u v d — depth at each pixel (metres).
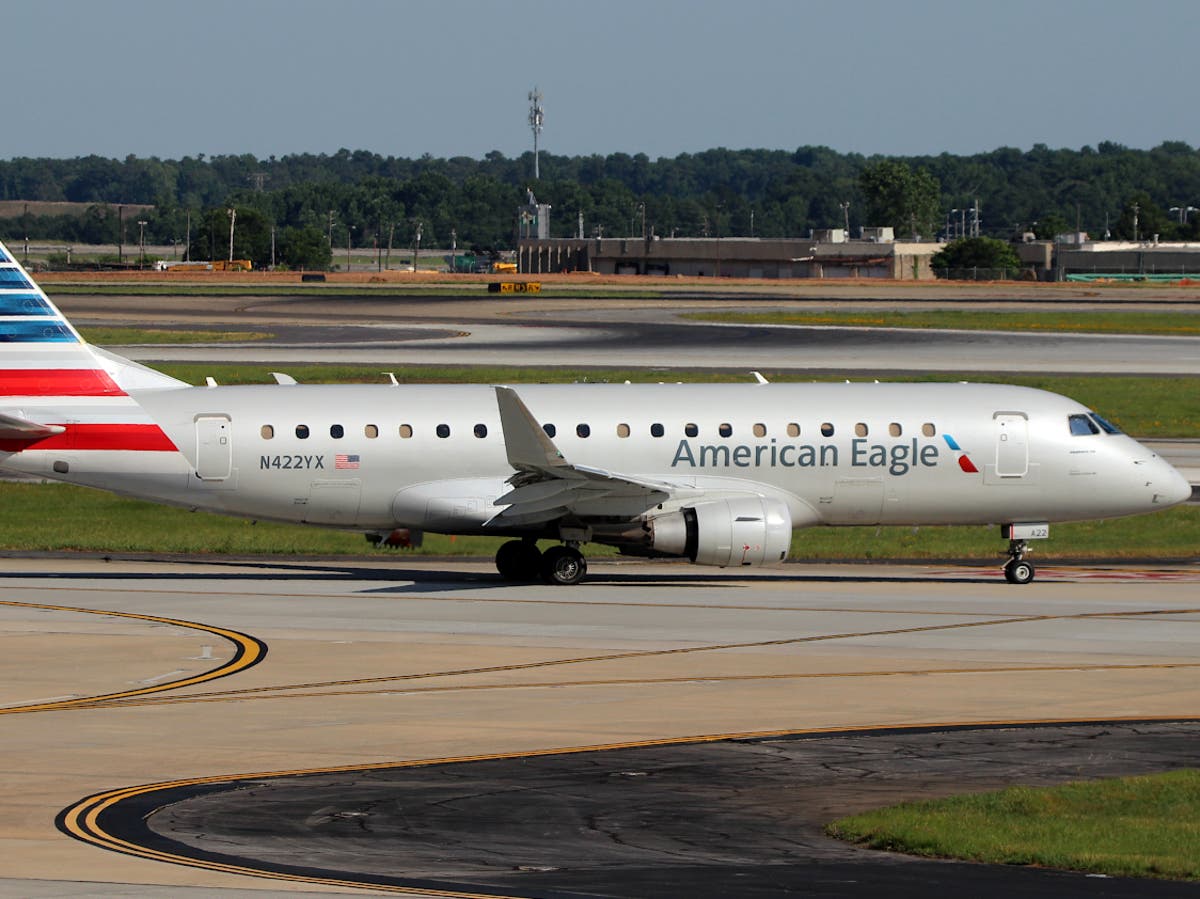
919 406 170.38
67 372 163.12
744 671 118.44
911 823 76.94
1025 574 168.00
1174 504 173.62
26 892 66.06
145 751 94.12
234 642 130.50
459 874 69.31
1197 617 144.12
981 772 88.56
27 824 78.12
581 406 167.75
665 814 80.19
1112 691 111.06
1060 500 170.50
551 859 72.00
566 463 154.38
